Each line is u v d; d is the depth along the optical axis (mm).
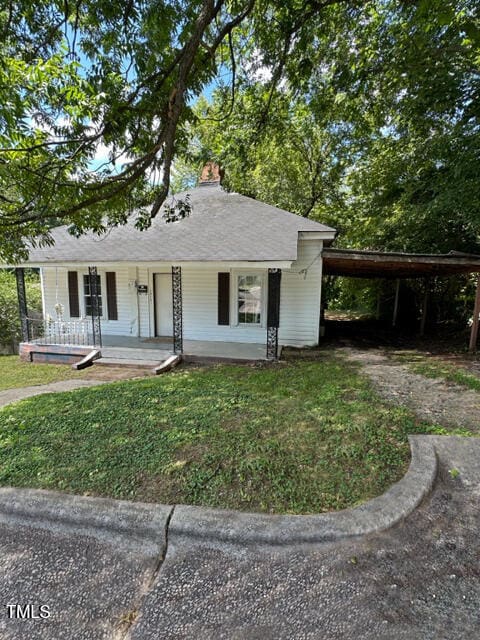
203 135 9047
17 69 3469
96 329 11188
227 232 9406
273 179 18453
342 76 7332
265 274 9922
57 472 3104
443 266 9117
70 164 4441
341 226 17984
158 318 11055
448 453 3410
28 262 9273
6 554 2309
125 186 4742
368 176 13383
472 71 7934
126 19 4094
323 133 15406
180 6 4125
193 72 4609
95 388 5934
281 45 5652
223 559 2223
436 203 9125
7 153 4102
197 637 1718
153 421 4234
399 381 5945
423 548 2271
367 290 17781
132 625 1794
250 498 2711
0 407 5344
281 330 10000
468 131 8422
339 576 2066
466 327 12094
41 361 9547
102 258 8820
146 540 2412
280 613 1842
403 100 9094
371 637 1699
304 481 2926
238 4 4914
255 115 7684
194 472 3053
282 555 2238
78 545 2381
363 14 6324
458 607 1854
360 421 4105
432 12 3730
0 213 4664
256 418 4266
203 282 10398
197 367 8023
